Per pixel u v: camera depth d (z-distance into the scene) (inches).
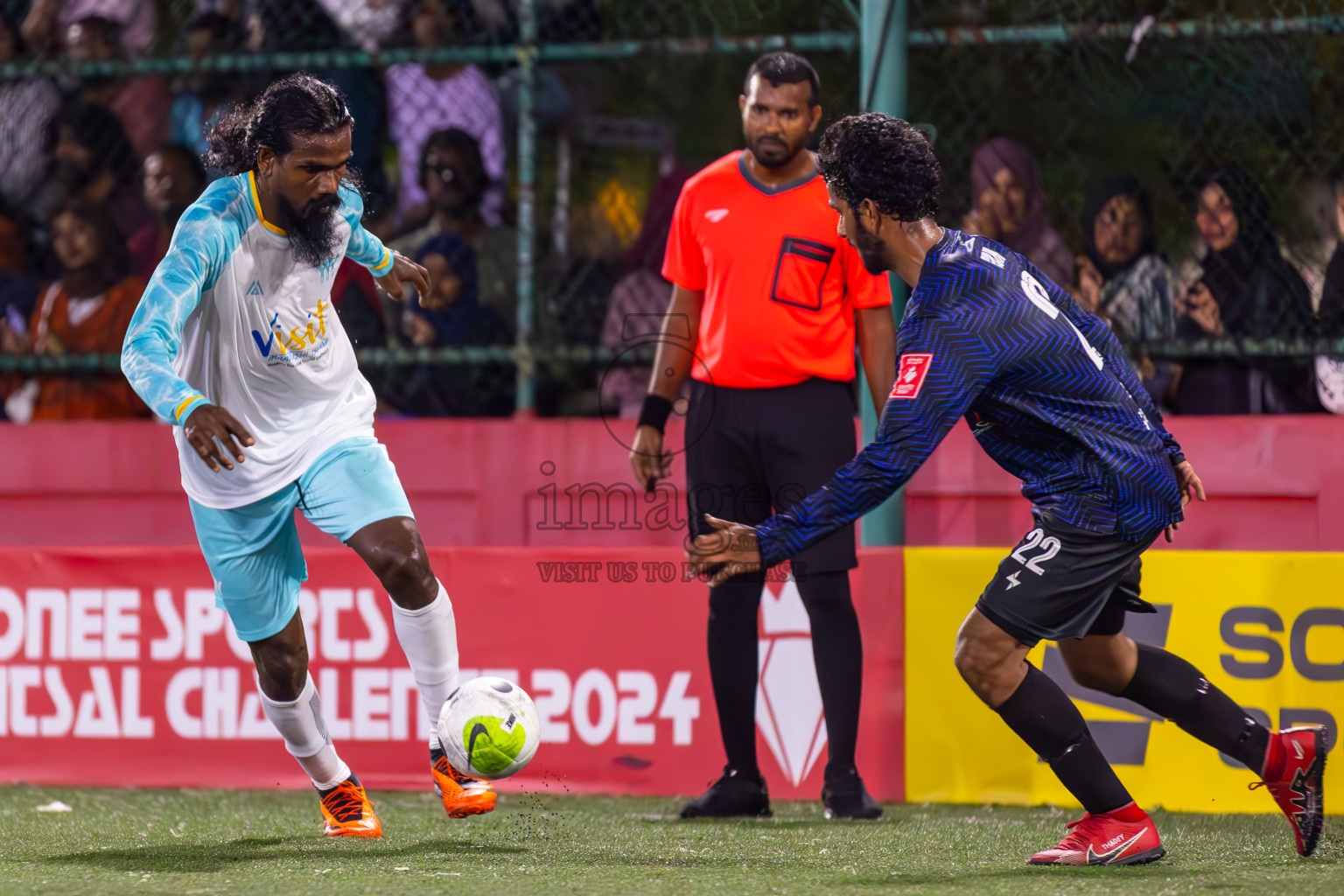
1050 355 389.7
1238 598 534.9
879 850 443.5
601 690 589.3
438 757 445.4
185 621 616.1
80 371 807.1
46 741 624.4
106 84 838.5
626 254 815.1
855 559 529.7
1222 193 700.0
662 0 856.9
